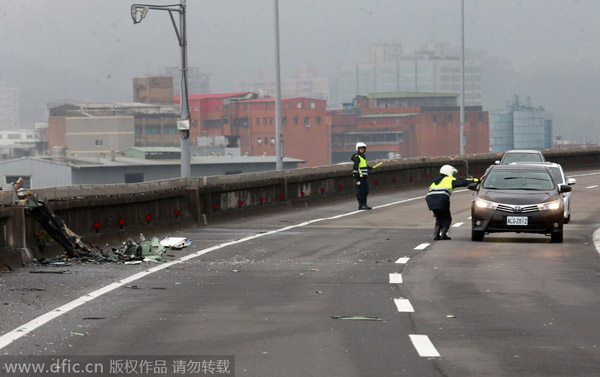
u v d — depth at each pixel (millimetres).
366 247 31734
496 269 25250
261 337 15469
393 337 15422
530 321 17000
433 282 22578
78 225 30438
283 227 40812
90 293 20734
